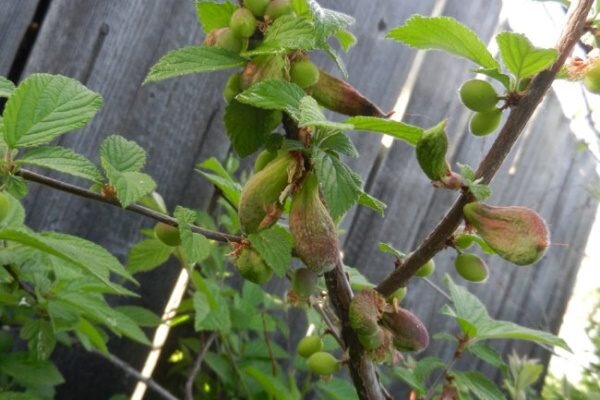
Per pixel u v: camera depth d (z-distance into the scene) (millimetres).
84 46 452
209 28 275
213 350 558
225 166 539
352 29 582
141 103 484
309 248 229
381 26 597
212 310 409
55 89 234
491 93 250
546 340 317
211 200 542
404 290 283
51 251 213
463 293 349
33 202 459
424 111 651
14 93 229
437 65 652
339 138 241
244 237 260
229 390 496
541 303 779
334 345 439
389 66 612
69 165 239
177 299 548
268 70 244
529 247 227
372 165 640
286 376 562
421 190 675
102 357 509
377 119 224
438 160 229
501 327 331
